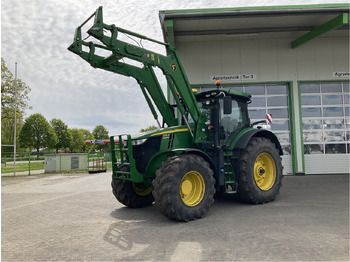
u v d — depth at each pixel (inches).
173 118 245.8
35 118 2399.1
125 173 206.2
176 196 175.9
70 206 247.0
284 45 435.5
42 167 768.3
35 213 222.1
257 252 122.6
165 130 210.7
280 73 434.0
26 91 957.8
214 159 219.5
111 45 178.1
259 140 238.8
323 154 433.1
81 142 3356.3
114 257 122.3
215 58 434.9
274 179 238.7
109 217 200.8
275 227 159.6
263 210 204.4
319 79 434.0
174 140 212.7
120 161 213.9
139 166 210.8
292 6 336.2
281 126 438.0
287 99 441.1
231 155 223.5
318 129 436.8
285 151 435.2
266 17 353.7
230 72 434.0
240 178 223.5
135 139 210.1
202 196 189.5
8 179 534.9
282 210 201.9
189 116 237.1
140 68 227.5
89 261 119.0
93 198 286.5
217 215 194.1
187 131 221.8
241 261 113.5
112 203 256.7
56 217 206.2
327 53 436.5
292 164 431.8
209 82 433.1
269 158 242.2
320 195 256.1
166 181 175.8
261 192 226.5
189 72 434.9
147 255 123.2
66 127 3019.2
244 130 242.7
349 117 439.2
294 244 131.3
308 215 185.0
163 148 205.3
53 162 677.3
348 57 435.5
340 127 438.0
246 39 434.0
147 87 231.1
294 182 346.0
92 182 442.0
